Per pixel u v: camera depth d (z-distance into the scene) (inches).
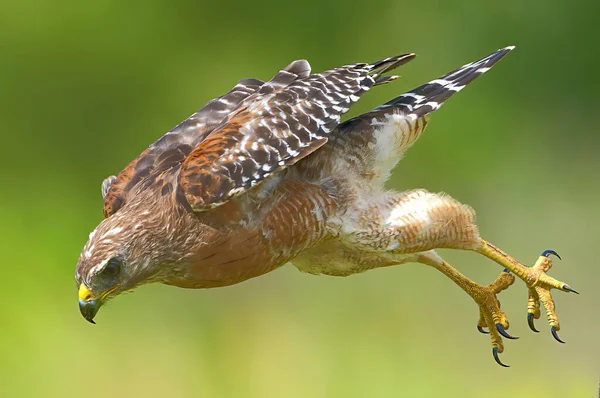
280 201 307.9
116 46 717.9
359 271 343.9
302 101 312.7
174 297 571.8
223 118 324.8
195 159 299.1
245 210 301.0
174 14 722.8
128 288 298.2
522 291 558.3
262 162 300.0
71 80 714.2
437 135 677.3
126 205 303.6
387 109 336.2
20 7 712.4
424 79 708.0
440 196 331.6
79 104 711.1
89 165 703.1
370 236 323.3
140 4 718.5
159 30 721.6
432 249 334.3
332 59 725.9
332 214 319.3
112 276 291.0
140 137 709.3
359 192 325.4
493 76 708.7
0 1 708.7
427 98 338.6
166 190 302.4
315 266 343.9
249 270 308.5
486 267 582.9
